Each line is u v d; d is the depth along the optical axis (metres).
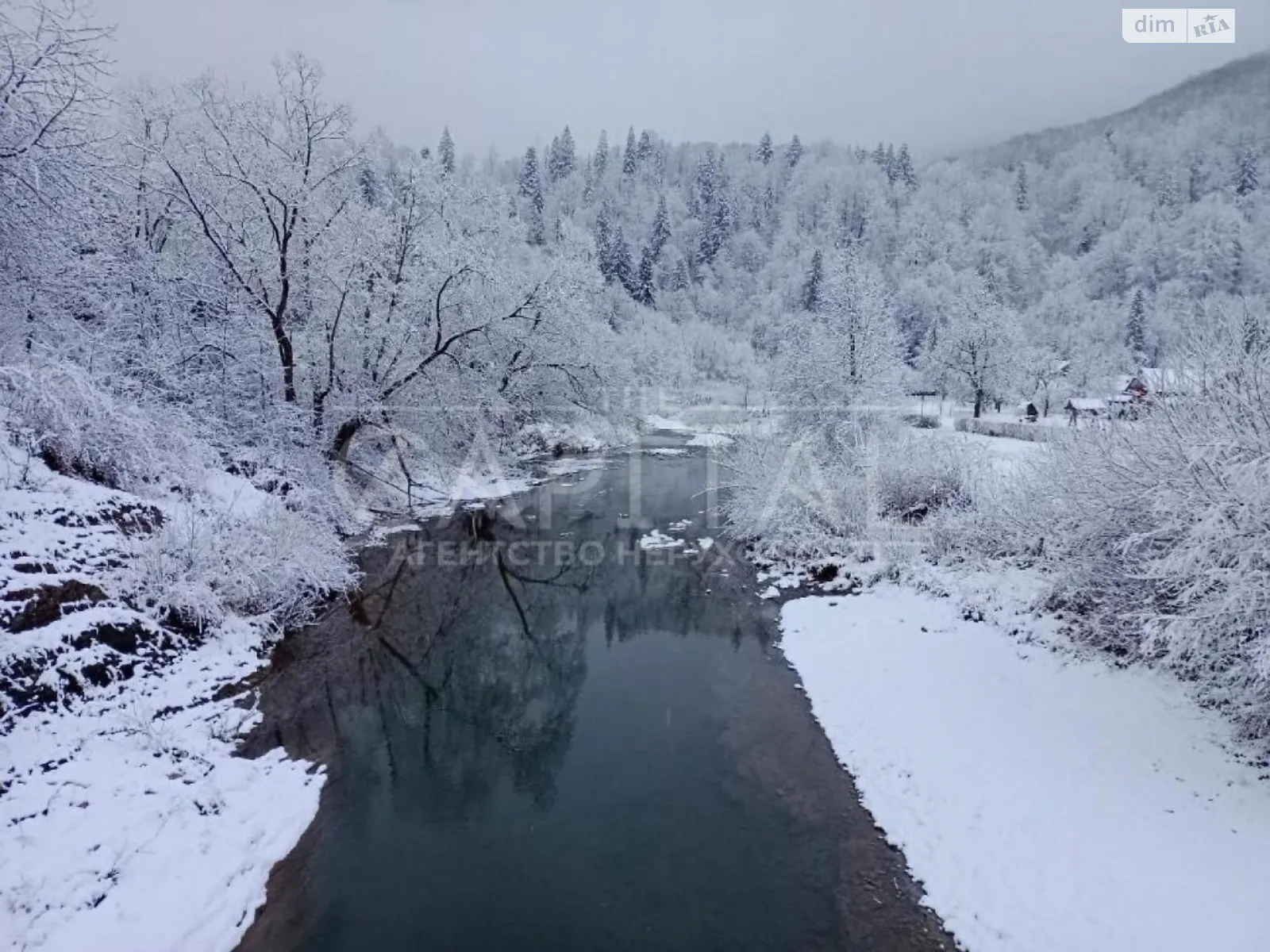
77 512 9.56
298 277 16.52
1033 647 9.41
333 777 7.77
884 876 6.15
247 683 9.37
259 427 15.29
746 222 100.81
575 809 7.23
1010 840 6.14
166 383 13.80
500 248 23.67
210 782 7.17
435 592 13.88
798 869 6.29
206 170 15.49
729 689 9.88
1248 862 5.36
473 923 5.71
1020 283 83.62
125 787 6.72
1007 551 12.12
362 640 11.34
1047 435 12.54
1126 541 7.57
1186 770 6.49
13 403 10.23
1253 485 6.57
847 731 8.39
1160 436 8.09
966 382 42.91
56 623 7.91
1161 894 5.24
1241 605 6.48
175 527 10.32
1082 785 6.58
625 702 9.60
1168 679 7.89
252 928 5.64
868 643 10.55
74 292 12.38
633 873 6.29
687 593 13.91
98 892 5.55
